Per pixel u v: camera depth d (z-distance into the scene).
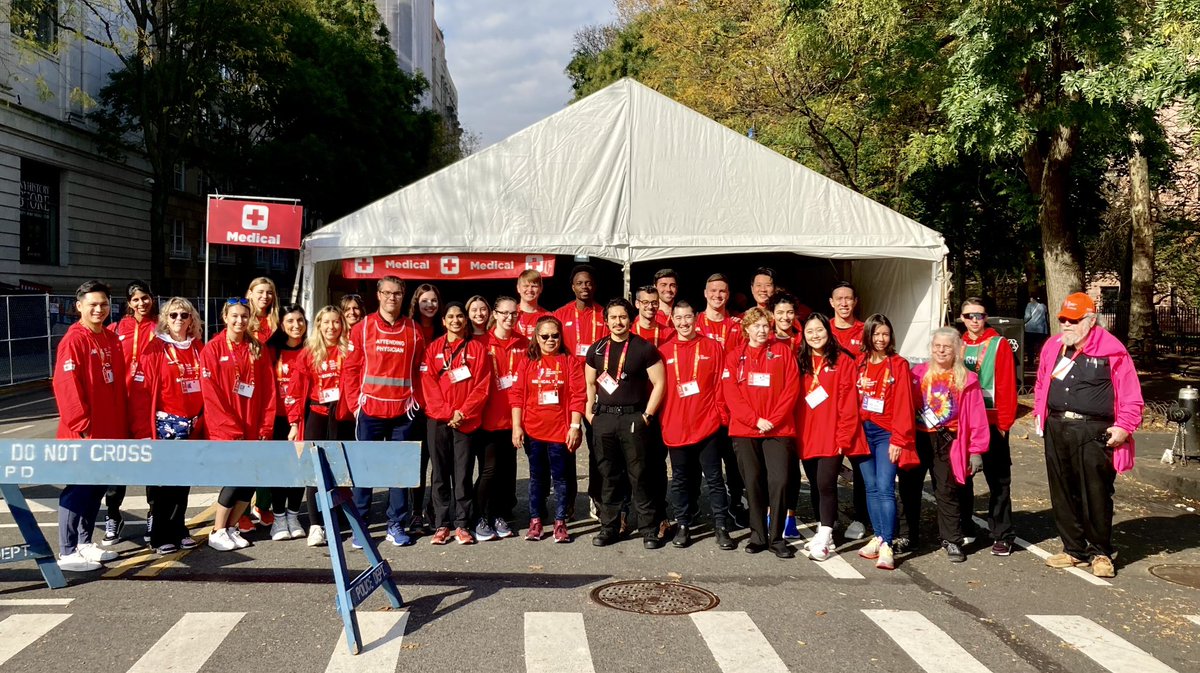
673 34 24.28
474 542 6.63
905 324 12.52
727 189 11.71
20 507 5.30
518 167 11.59
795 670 4.26
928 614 5.14
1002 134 12.62
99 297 5.83
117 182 31.08
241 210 11.90
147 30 26.22
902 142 18.86
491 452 6.66
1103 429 5.98
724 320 7.52
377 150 32.97
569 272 18.55
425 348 6.74
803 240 11.65
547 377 6.62
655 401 6.42
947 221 21.52
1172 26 10.22
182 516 6.32
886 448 6.16
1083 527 6.16
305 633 4.64
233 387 6.22
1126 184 24.70
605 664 4.27
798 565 6.12
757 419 6.32
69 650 4.37
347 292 13.82
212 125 29.03
